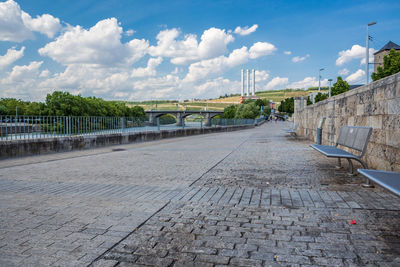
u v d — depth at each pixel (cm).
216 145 1420
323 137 1250
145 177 617
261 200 425
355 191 460
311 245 278
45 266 247
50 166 795
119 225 337
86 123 1344
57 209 399
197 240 294
